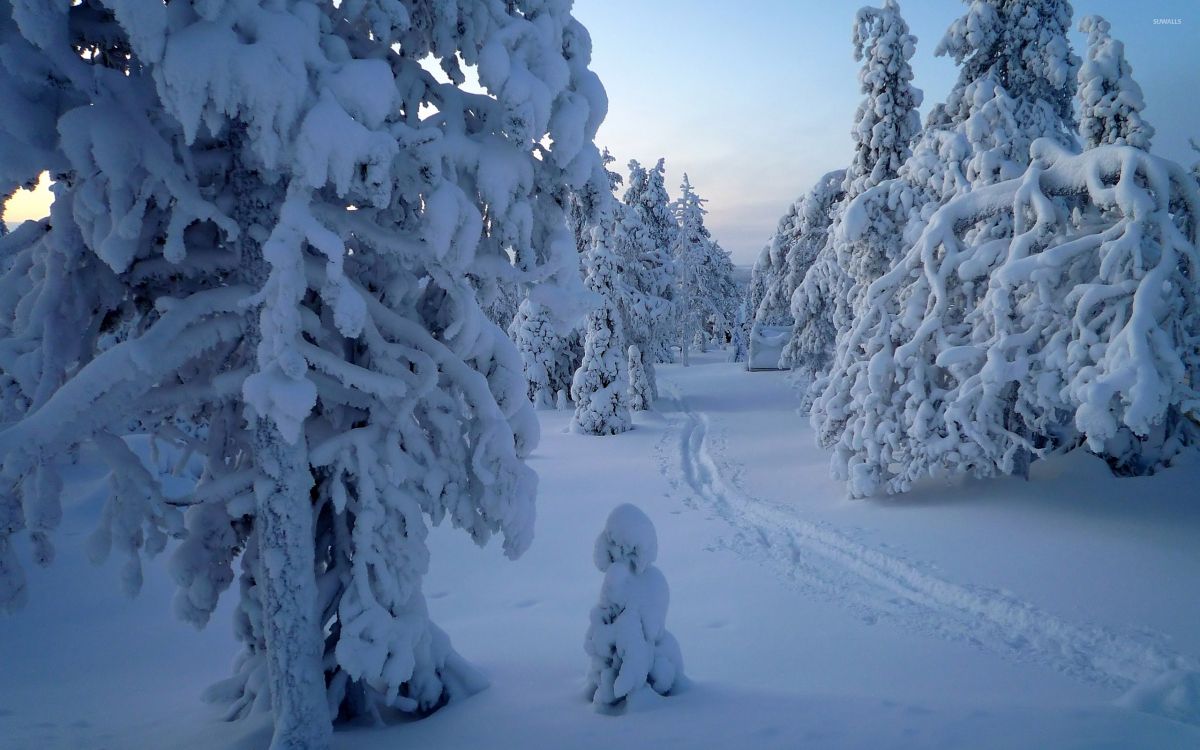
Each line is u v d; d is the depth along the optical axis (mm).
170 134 4840
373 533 5434
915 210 16609
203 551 5988
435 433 6020
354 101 4297
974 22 17750
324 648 5926
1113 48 13242
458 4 4953
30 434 4422
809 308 26516
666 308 34719
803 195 28016
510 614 10141
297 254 4430
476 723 5531
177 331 4820
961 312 14250
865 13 22047
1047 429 14820
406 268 5406
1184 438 13375
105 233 4707
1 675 8328
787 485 17234
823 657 8062
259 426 5027
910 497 14422
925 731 4738
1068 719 5008
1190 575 9562
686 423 29531
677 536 13875
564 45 5445
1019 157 15844
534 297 5680
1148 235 11680
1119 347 10922
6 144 4199
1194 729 4797
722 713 5367
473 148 5078
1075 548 10883
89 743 5648
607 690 5840
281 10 4309
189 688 7727
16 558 4742
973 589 9781
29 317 5449
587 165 5383
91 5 4609
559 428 29781
